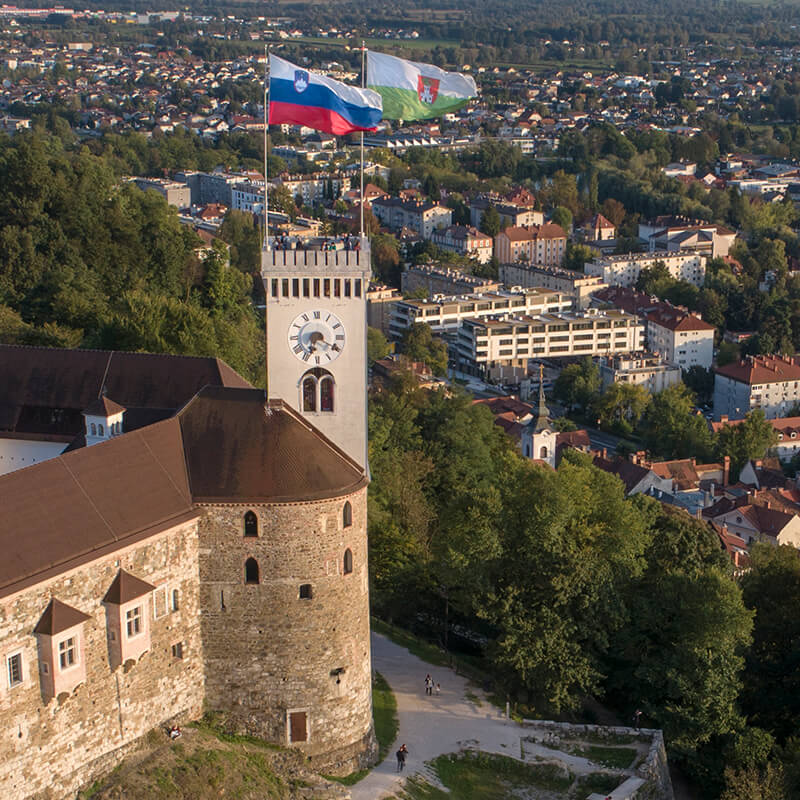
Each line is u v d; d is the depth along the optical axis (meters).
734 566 161.38
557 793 106.69
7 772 83.50
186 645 98.00
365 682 104.50
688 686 120.00
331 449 102.88
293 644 99.94
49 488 89.69
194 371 129.88
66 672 86.06
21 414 129.25
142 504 94.19
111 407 113.38
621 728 115.69
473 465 189.38
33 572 84.31
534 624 121.62
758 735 119.69
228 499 97.50
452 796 102.50
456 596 129.25
